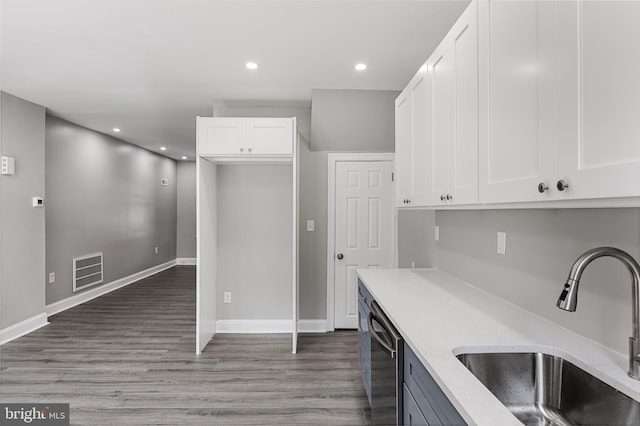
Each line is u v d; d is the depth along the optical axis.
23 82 3.08
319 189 3.65
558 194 0.86
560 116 0.85
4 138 3.30
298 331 3.62
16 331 3.40
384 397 1.52
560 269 1.30
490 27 1.19
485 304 1.62
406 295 1.79
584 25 0.78
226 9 1.99
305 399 2.31
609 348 1.09
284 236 3.64
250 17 2.08
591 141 0.76
